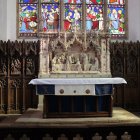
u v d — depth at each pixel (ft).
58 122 29.81
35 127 28.89
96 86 32.01
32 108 41.86
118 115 33.71
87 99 32.42
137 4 45.68
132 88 43.29
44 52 38.70
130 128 29.50
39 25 43.42
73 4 45.96
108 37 38.70
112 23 46.09
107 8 46.26
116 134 29.53
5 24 43.88
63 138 28.27
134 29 45.70
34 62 42.75
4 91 42.50
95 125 29.17
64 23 45.50
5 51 42.11
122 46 42.93
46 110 31.96
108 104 32.48
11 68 42.55
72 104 32.24
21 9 45.75
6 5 44.09
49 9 45.80
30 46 42.45
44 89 31.73
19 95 42.65
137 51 43.01
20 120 30.73
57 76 38.22
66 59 38.73
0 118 36.45
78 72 38.29
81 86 31.94
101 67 38.52
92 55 38.93
